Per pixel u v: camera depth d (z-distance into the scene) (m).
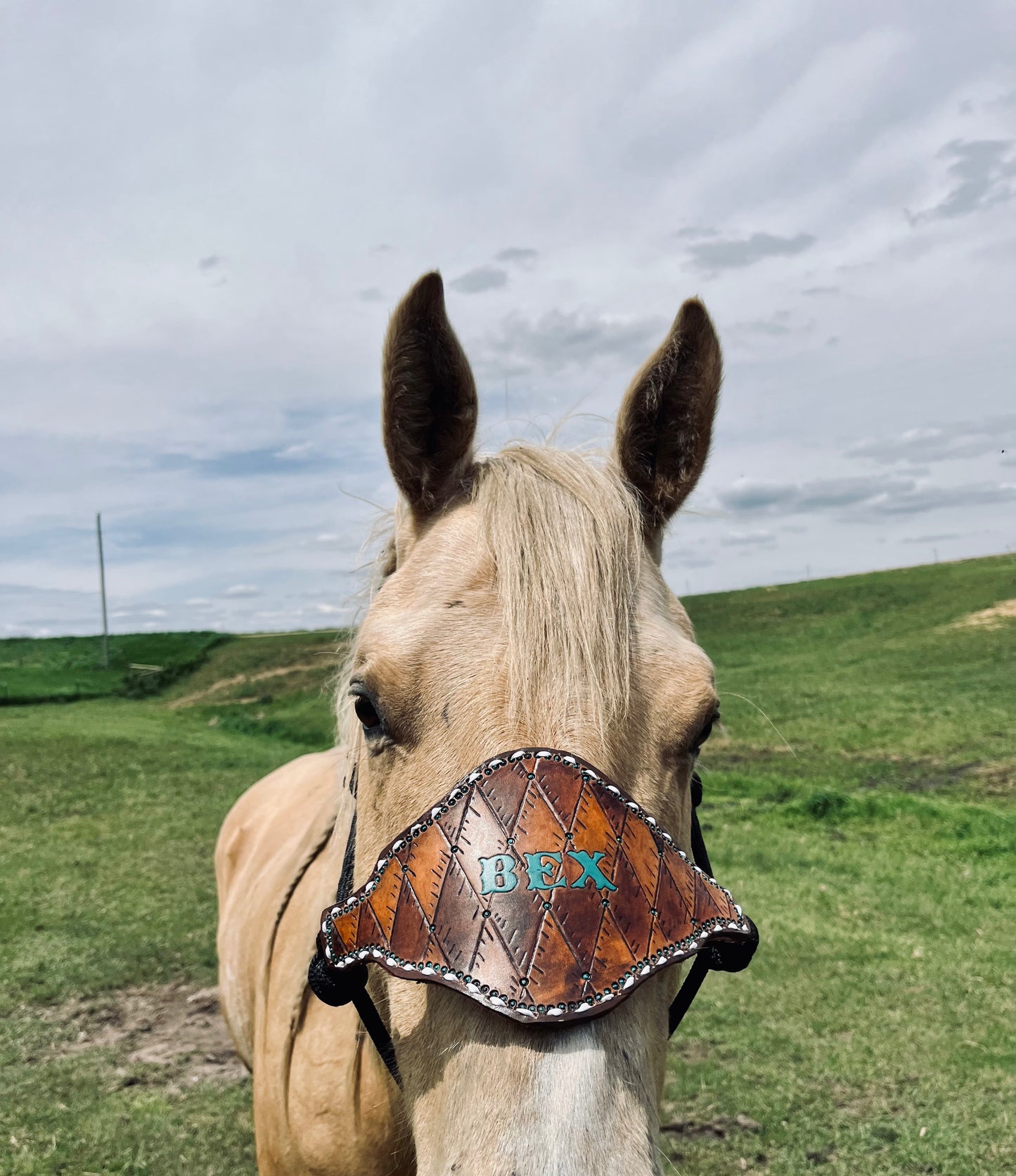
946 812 10.49
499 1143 1.07
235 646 42.59
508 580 1.45
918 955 6.42
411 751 1.43
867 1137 4.11
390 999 1.44
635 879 1.23
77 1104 4.45
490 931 1.17
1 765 15.69
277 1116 2.14
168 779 14.70
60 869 9.12
